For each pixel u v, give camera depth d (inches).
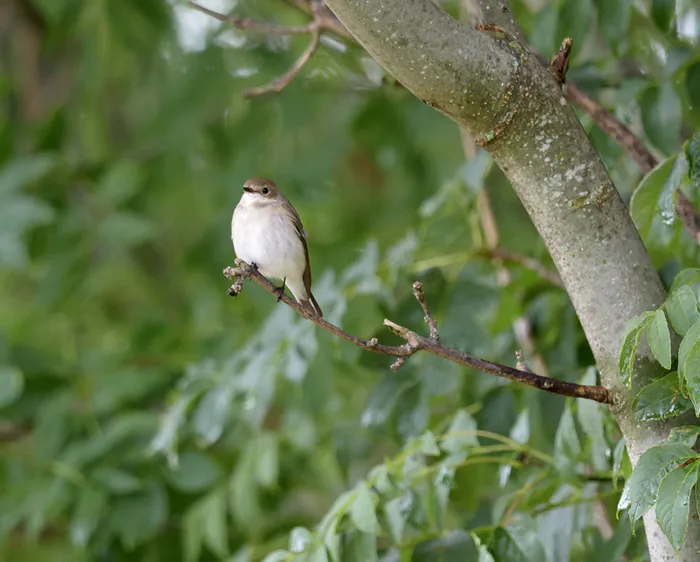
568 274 224.1
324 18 342.0
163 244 681.0
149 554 451.8
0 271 652.7
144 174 574.6
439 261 377.1
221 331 463.8
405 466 296.4
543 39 347.3
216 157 566.9
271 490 455.5
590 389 224.5
